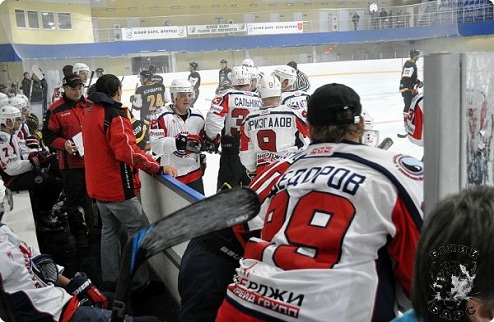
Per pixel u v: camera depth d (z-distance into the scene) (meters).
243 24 14.88
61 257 4.05
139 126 4.73
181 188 2.87
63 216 4.84
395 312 1.19
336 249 1.10
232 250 1.57
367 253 1.09
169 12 18.20
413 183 1.13
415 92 9.18
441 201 0.68
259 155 3.56
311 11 15.29
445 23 14.68
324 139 1.28
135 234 0.94
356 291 1.07
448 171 0.88
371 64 12.92
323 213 1.14
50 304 1.84
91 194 3.22
